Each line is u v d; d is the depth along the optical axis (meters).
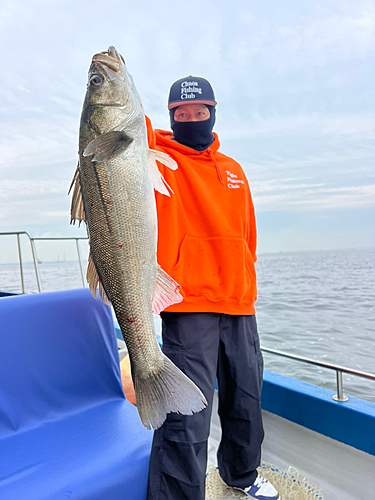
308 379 5.94
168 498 1.36
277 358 7.23
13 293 3.89
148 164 1.18
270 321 11.29
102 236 1.13
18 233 3.86
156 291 1.21
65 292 1.99
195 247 1.50
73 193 1.21
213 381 1.48
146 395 1.17
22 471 1.33
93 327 2.01
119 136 1.08
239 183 1.67
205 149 1.69
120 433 1.59
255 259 1.82
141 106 1.18
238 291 1.53
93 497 1.24
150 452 1.45
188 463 1.36
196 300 1.47
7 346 1.72
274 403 1.99
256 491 1.66
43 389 1.77
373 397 5.09
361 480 1.69
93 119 1.11
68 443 1.52
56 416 1.75
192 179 1.54
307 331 9.73
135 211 1.12
